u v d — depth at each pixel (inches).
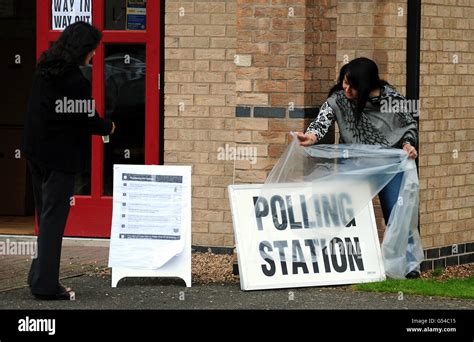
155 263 342.0
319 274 344.8
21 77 506.3
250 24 357.1
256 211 343.0
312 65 359.6
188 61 407.8
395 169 354.9
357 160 353.4
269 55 356.5
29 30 510.9
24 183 496.1
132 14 419.2
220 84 405.7
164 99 411.5
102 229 424.5
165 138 412.2
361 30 381.7
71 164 316.2
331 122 354.3
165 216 343.6
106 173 424.8
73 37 315.3
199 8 405.4
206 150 408.8
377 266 352.8
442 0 396.2
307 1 355.3
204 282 354.9
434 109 395.5
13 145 497.0
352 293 335.0
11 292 331.6
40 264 316.8
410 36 386.9
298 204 346.6
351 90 352.5
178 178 345.1
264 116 357.7
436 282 356.8
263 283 338.0
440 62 396.8
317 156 350.6
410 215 358.0
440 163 399.5
